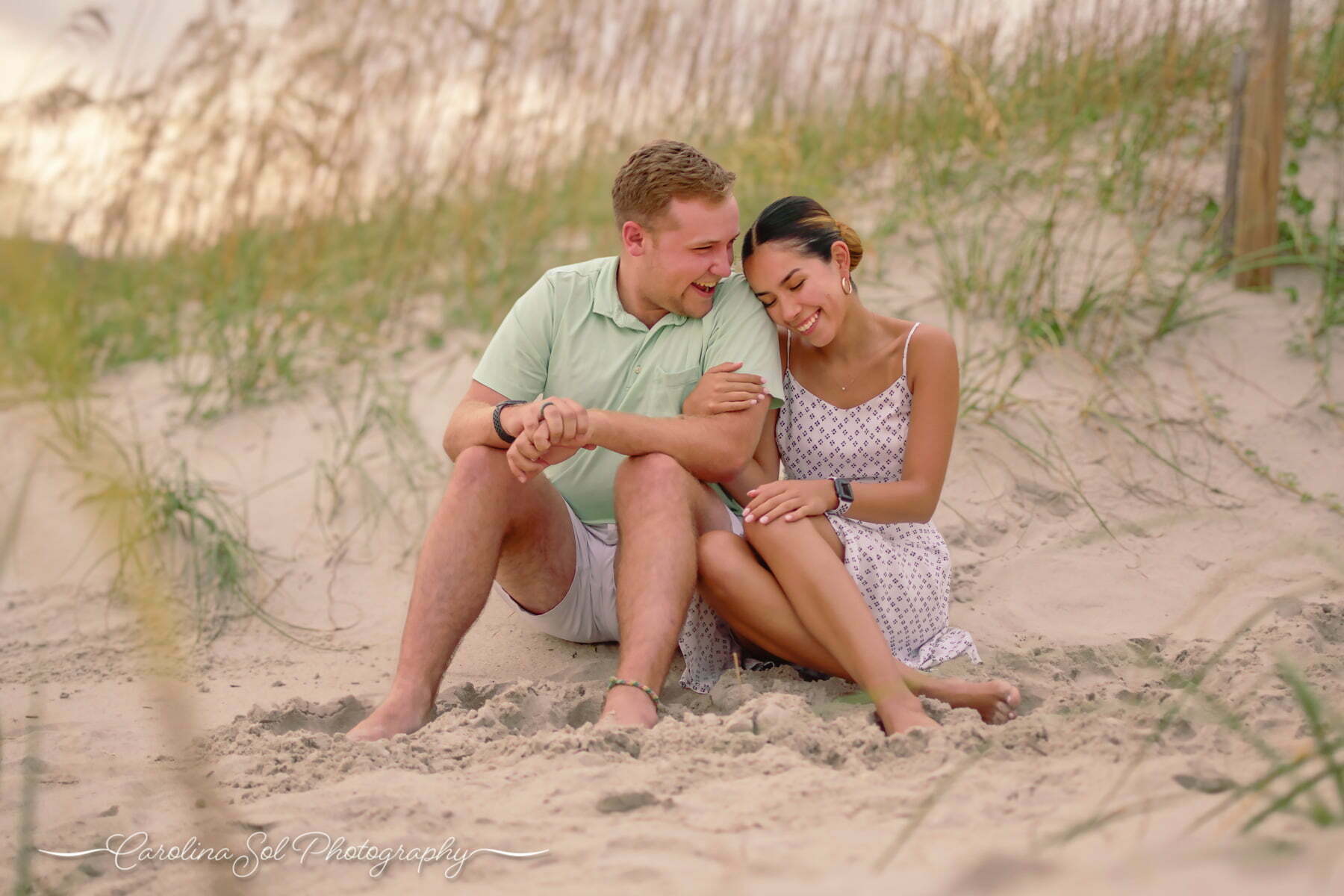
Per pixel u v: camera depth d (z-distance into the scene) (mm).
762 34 5859
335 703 2553
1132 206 4730
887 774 1858
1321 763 1598
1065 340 4164
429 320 5195
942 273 4496
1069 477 3658
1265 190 4219
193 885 1570
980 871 1192
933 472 2602
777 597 2438
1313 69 5141
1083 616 3029
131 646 3148
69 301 4539
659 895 1382
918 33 5188
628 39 5672
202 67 5129
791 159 5383
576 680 2799
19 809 1969
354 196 5500
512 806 1783
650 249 2664
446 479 4016
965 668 2625
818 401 2734
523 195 5555
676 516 2465
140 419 4574
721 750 2012
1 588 3457
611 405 2822
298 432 4402
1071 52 5543
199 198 5398
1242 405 3865
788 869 1416
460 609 2459
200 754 2199
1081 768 1758
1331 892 1020
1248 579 3107
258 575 3602
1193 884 1073
